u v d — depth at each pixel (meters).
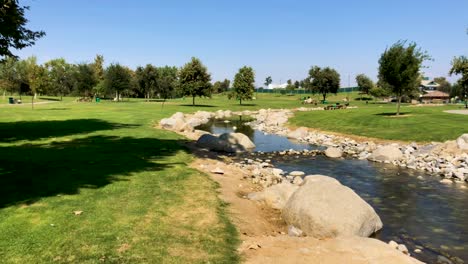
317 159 23.12
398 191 15.38
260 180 16.55
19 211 9.32
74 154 17.58
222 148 25.55
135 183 12.65
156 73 98.31
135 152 19.09
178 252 7.69
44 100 88.81
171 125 33.47
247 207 11.69
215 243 8.31
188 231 8.86
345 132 34.19
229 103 92.00
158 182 13.07
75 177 12.93
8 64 80.62
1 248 7.30
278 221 10.91
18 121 33.66
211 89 76.88
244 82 84.19
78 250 7.41
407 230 10.91
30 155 16.94
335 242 8.61
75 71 97.69
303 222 10.00
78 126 30.58
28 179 12.39
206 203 11.15
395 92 40.91
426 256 9.16
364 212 9.98
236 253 7.89
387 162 21.97
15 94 110.81
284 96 150.38
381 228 10.95
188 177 14.22
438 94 132.38
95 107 59.75
